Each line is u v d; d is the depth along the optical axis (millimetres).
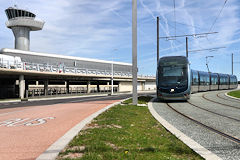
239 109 12641
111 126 6832
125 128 6504
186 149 4496
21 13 56250
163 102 17172
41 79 38562
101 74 47062
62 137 5324
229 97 22828
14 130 6516
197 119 9086
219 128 7242
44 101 23047
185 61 16797
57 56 45375
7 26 57531
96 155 3934
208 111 11695
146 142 5051
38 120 8406
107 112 10102
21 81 31625
